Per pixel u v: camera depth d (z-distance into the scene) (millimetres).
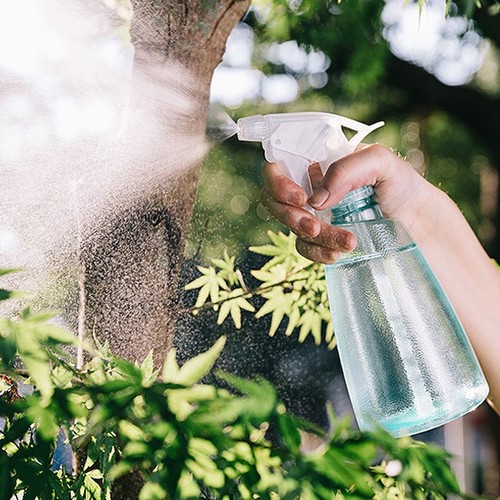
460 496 653
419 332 947
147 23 1121
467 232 1265
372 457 626
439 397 935
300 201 947
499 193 5109
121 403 645
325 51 4426
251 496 646
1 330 675
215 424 635
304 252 976
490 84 5891
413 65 4742
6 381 931
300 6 3715
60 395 663
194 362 685
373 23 4125
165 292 1150
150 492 609
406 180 1168
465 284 1262
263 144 980
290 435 625
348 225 984
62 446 971
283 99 5496
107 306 1115
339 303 982
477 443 4234
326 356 1946
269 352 1673
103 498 894
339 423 643
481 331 1271
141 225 1134
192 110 1143
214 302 1341
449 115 5035
